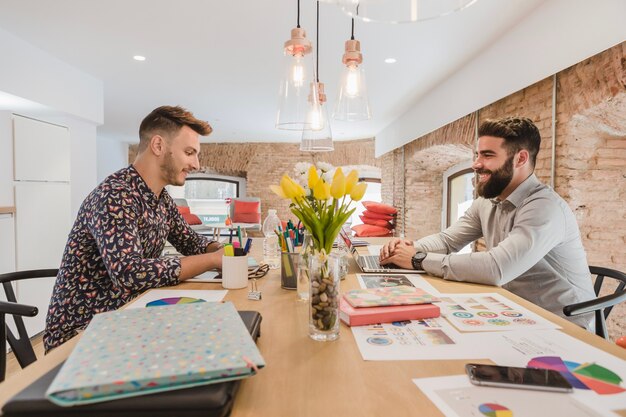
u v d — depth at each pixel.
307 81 1.54
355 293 1.02
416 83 3.87
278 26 2.55
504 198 1.66
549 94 2.27
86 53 3.08
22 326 1.25
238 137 7.86
